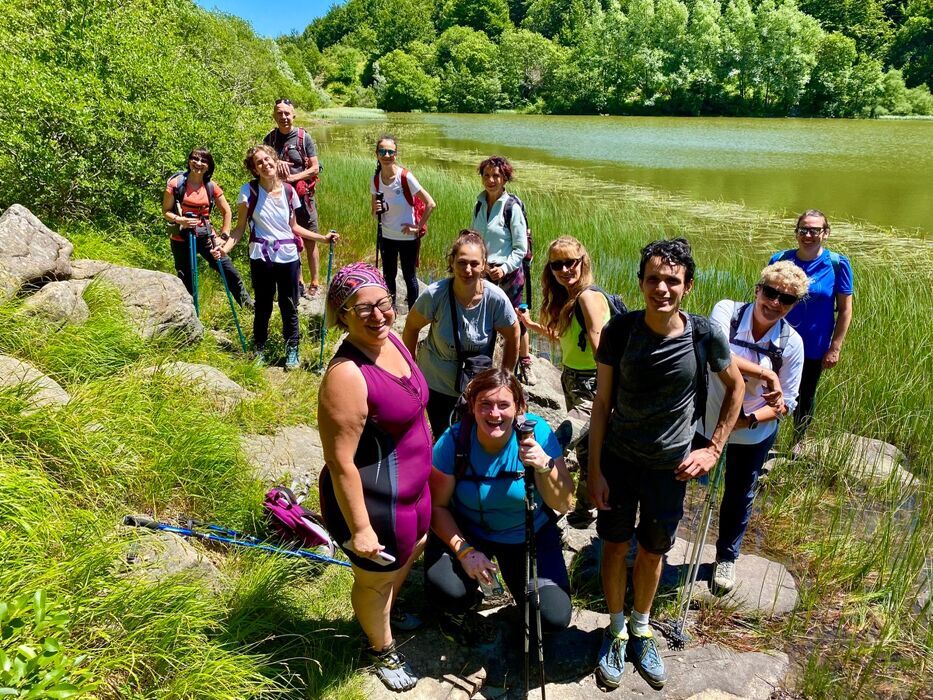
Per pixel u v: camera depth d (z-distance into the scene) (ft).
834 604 11.59
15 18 23.73
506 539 9.53
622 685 9.42
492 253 16.80
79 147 21.01
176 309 16.12
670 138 119.44
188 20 47.39
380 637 8.60
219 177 26.43
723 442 9.09
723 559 11.65
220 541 9.98
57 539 8.18
